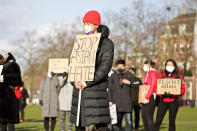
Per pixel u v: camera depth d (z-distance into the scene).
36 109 44.84
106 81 7.10
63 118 15.32
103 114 6.95
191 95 82.50
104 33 7.18
